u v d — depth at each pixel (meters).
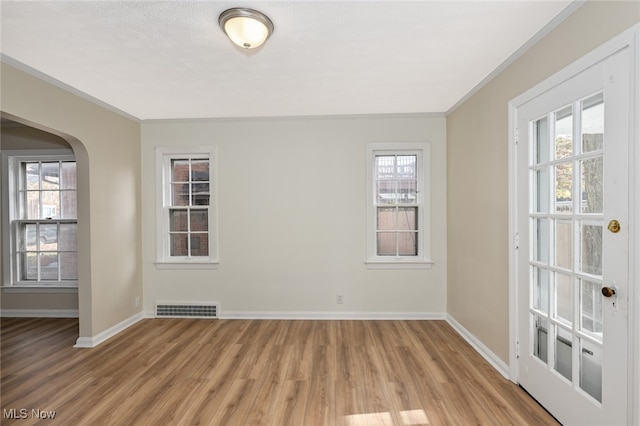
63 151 3.95
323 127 3.82
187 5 1.73
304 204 3.84
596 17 1.60
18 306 4.01
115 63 2.40
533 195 2.17
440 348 2.99
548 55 1.97
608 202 1.55
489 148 2.71
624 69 1.45
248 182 3.87
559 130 1.92
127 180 3.67
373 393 2.26
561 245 1.91
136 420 1.99
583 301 1.75
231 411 2.08
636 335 1.42
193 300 3.92
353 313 3.83
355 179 3.81
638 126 1.39
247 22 1.79
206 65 2.45
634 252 1.42
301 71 2.57
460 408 2.08
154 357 2.84
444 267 3.77
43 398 2.23
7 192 3.97
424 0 1.71
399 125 3.77
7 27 1.91
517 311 2.33
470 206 3.09
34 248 4.02
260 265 3.88
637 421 1.42
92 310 3.12
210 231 3.90
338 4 1.73
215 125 3.89
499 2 1.73
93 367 2.67
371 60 2.39
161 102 3.28
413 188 3.87
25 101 2.45
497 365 2.60
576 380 1.77
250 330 3.48
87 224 3.12
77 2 1.69
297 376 2.50
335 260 3.83
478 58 2.37
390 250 3.89
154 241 3.94
